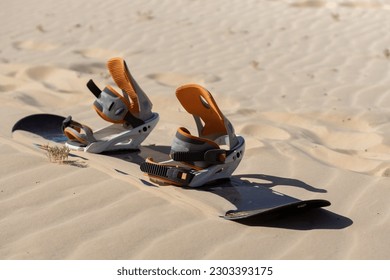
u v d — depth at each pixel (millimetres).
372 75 13914
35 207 6328
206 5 21438
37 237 5719
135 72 13891
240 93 12344
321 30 18328
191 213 6230
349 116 10906
